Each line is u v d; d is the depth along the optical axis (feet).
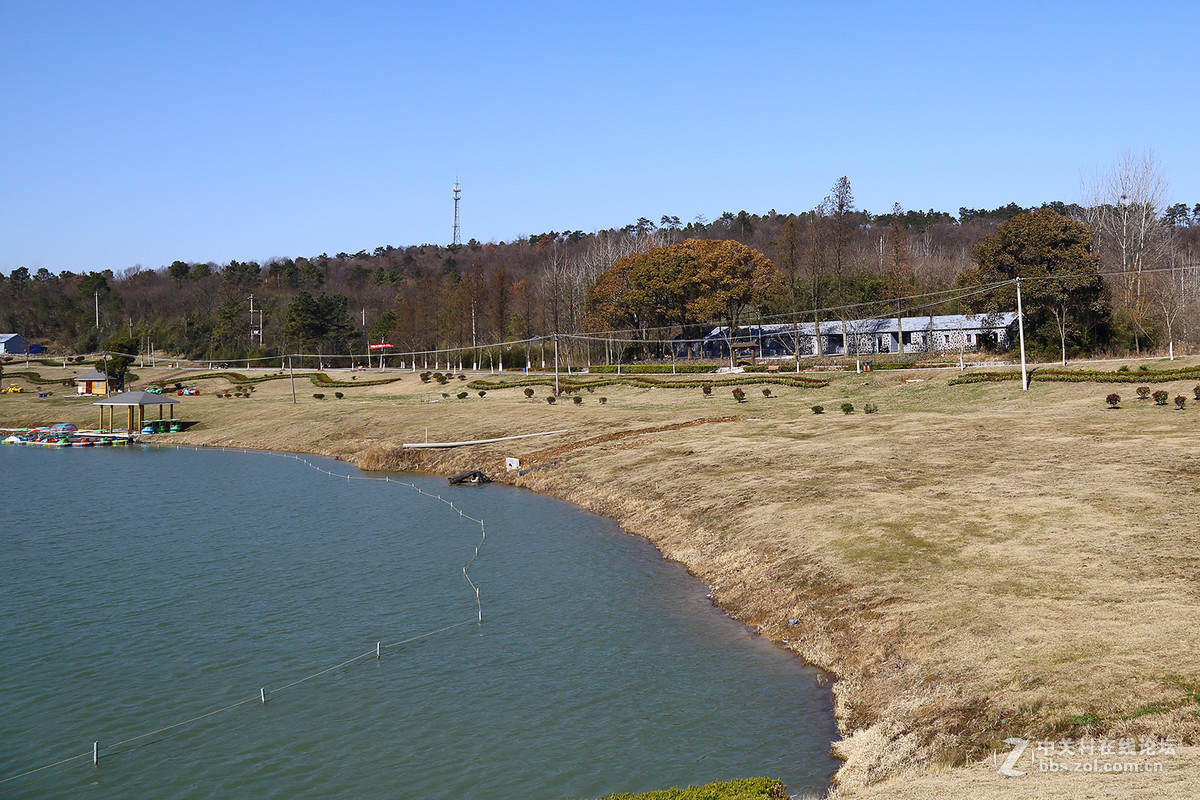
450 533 146.61
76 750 74.02
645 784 65.00
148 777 69.36
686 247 398.01
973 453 152.15
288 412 321.73
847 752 66.44
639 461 183.11
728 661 86.84
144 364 571.28
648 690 81.15
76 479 219.41
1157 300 309.01
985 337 346.13
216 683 86.38
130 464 249.14
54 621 104.17
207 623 102.94
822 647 85.51
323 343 576.20
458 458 220.84
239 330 633.61
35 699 83.41
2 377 487.20
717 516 133.49
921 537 104.99
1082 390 210.59
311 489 197.47
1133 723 55.62
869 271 450.30
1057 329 295.89
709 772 66.13
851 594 92.22
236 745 74.13
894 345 387.55
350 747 73.15
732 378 303.89
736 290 376.07
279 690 84.53
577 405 281.74
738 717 74.79
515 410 274.57
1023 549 95.96
